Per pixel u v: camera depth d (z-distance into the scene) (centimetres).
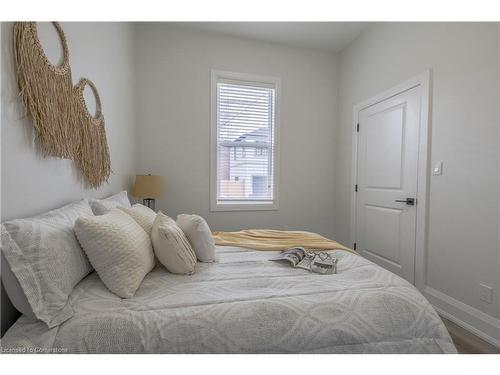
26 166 109
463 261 194
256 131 347
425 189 227
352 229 336
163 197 317
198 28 313
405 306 109
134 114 299
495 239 173
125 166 265
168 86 312
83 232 108
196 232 155
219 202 339
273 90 348
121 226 121
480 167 182
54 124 125
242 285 121
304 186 364
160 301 103
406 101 251
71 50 150
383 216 284
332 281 127
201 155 325
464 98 193
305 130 361
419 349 101
